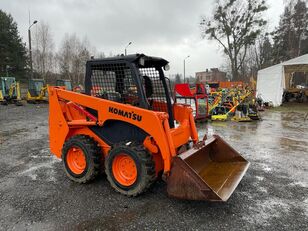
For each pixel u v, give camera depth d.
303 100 20.58
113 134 4.06
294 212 3.37
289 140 7.48
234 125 10.19
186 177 3.17
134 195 3.70
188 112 4.36
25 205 3.57
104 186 4.16
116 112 3.83
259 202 3.63
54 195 3.86
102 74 4.15
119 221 3.17
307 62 16.03
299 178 4.51
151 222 3.14
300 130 9.11
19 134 8.44
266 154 6.00
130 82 3.89
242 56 33.91
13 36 45.09
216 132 8.70
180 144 4.00
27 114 14.09
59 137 4.54
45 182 4.36
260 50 42.06
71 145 4.23
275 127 9.74
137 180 3.62
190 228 3.02
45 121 11.43
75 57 41.22
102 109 3.97
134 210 3.42
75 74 41.00
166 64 4.34
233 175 3.88
